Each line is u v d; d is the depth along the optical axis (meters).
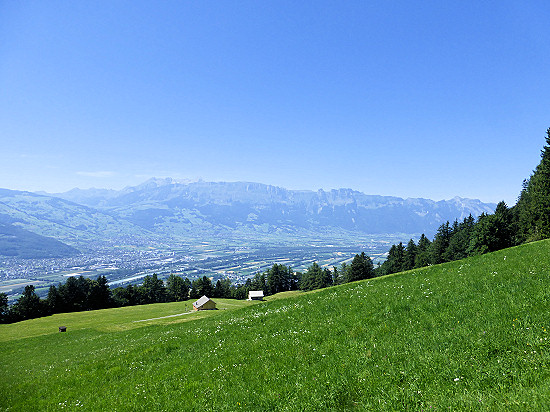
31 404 13.98
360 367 9.34
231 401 9.37
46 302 114.75
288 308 22.31
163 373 13.87
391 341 10.77
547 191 66.75
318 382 9.06
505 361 7.51
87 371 17.64
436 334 10.20
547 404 5.46
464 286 15.72
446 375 7.66
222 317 31.22
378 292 19.72
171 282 152.12
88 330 62.69
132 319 82.75
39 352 37.41
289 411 8.01
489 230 83.62
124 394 12.37
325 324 15.06
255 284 176.50
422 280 21.64
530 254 21.77
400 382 7.96
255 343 14.97
